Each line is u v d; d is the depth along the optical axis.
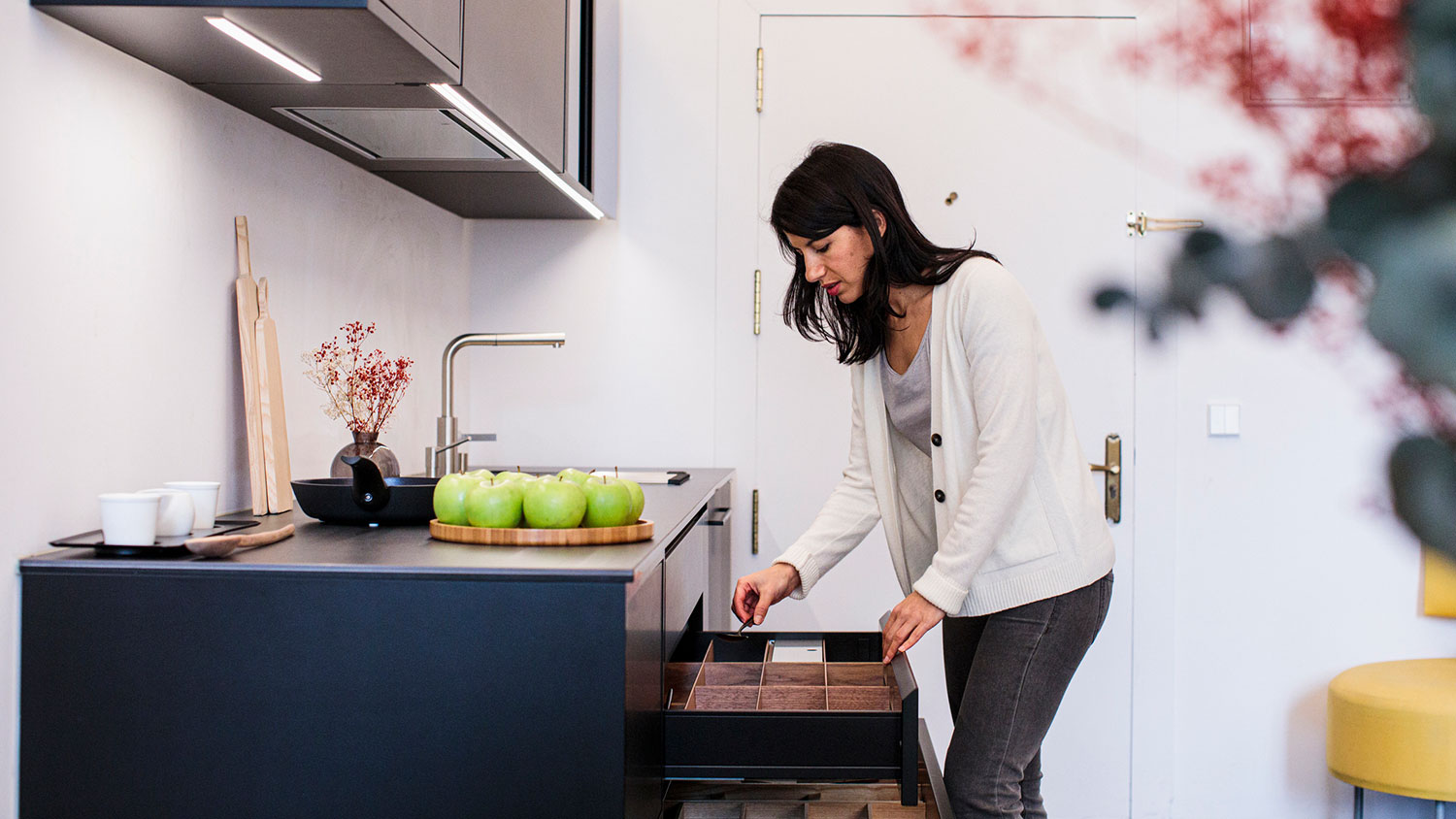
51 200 1.30
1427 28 2.72
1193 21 2.77
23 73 1.25
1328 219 2.77
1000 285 1.45
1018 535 1.48
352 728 1.19
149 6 1.25
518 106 1.89
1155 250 2.77
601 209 2.66
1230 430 2.76
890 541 1.69
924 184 2.79
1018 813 1.46
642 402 2.83
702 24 2.82
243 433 1.74
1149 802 2.78
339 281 2.08
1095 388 2.78
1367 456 2.76
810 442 2.80
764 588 1.66
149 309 1.49
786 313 1.68
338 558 1.24
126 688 1.20
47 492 1.29
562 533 1.34
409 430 2.44
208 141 1.63
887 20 2.79
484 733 1.18
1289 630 2.77
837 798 1.58
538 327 2.84
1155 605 2.77
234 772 1.20
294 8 1.25
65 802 1.21
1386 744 2.39
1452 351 2.72
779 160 2.81
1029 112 2.79
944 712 2.78
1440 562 2.73
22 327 1.25
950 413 1.51
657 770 1.39
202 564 1.20
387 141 1.93
